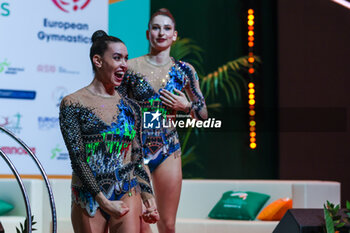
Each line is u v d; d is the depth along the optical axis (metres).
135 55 17.34
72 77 16.17
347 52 17.98
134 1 17.38
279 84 19.81
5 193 14.21
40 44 15.97
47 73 15.99
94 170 7.78
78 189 7.80
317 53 18.78
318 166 18.77
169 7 19.80
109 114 7.89
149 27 10.09
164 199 9.80
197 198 15.24
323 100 18.66
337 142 18.33
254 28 20.02
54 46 16.08
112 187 7.77
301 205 14.77
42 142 15.86
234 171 19.91
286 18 19.66
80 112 7.77
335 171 18.36
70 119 7.74
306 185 14.75
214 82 19.89
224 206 14.79
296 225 6.89
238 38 20.08
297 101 19.33
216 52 19.95
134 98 9.91
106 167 7.79
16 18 15.81
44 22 16.02
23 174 15.64
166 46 9.99
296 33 19.39
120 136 7.88
